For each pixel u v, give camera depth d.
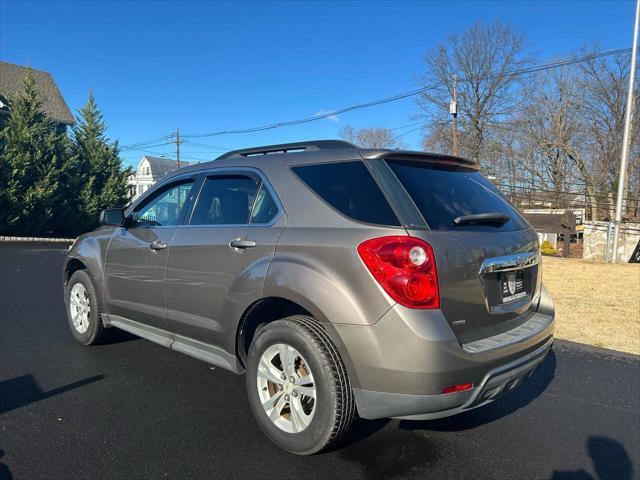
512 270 3.00
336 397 2.61
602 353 5.06
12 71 26.89
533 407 3.68
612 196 26.09
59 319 5.98
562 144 32.81
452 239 2.64
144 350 4.77
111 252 4.41
